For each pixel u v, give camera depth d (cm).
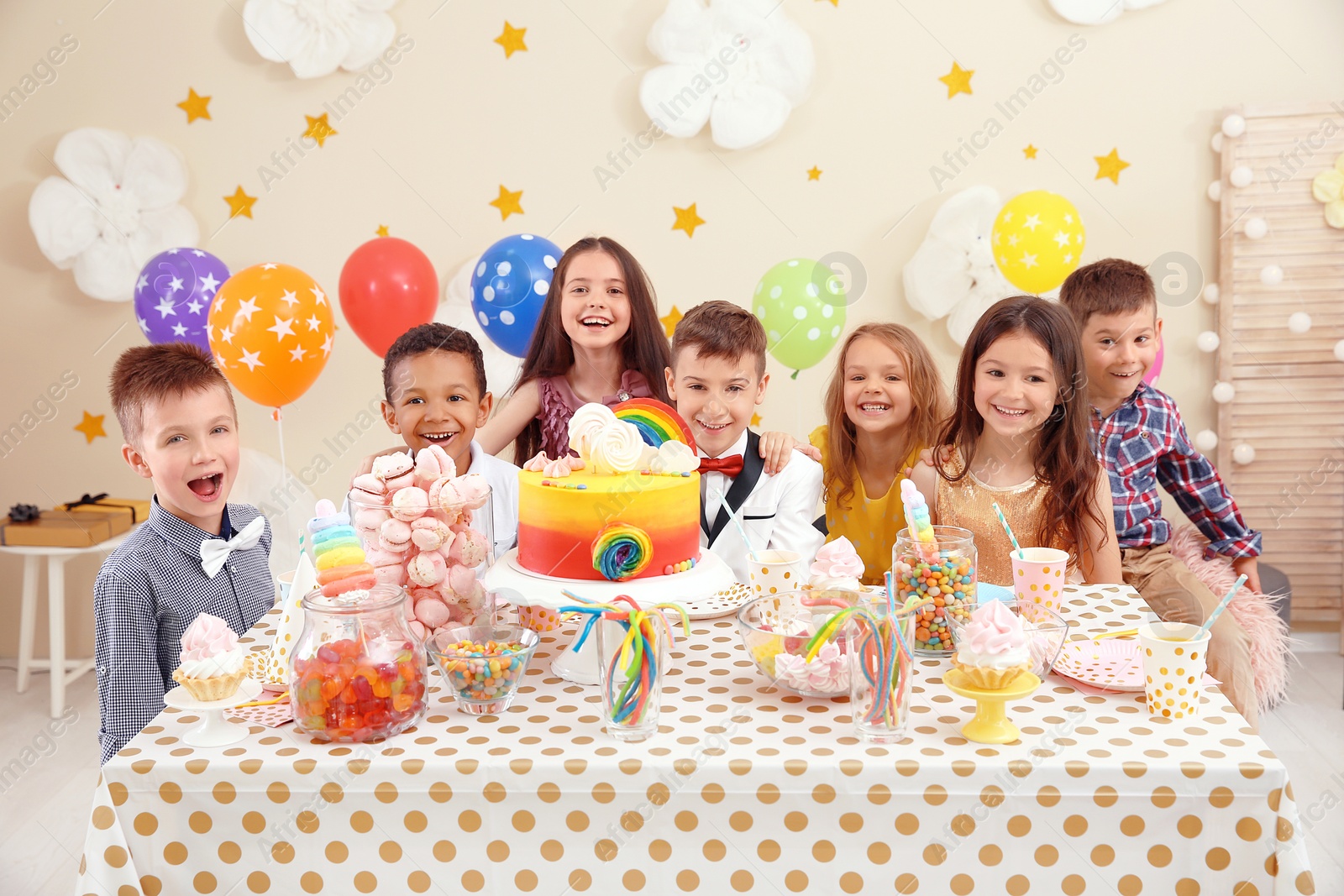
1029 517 204
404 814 119
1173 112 324
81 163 321
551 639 162
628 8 326
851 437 229
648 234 336
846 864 118
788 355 279
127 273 326
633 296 248
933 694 138
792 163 331
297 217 337
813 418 344
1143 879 117
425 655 133
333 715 122
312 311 273
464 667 129
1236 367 326
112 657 170
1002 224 294
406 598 131
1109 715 130
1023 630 130
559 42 328
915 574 151
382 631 125
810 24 324
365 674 122
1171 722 127
